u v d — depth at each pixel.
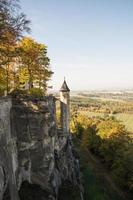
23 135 30.14
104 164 78.62
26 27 30.45
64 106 53.59
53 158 35.25
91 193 51.97
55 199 32.47
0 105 25.11
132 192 63.69
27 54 43.56
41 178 31.86
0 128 24.64
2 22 28.33
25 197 28.08
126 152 69.75
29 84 45.84
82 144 87.31
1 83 38.59
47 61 49.31
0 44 30.61
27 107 31.56
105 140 83.06
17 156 28.77
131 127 174.12
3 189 23.55
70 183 42.41
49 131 34.06
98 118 154.25
